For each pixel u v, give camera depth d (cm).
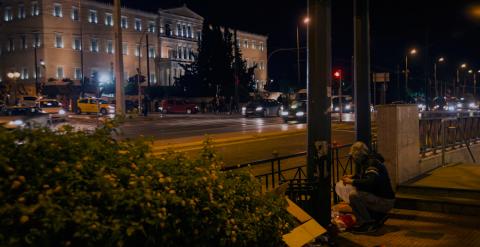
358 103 933
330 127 690
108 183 323
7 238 271
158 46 9206
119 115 442
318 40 675
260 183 498
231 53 7656
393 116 935
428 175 1045
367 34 928
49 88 6769
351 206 759
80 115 5131
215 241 384
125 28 8556
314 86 680
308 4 684
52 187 312
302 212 582
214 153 484
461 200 865
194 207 360
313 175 685
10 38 7788
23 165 314
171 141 2009
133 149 405
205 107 6681
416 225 783
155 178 365
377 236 725
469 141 1463
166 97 7338
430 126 1173
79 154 354
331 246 657
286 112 3697
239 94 7475
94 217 297
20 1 7612
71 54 7638
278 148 1862
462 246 677
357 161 774
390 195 762
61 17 7519
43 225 280
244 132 2642
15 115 2970
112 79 7825
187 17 9869
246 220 418
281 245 477
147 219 320
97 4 8012
